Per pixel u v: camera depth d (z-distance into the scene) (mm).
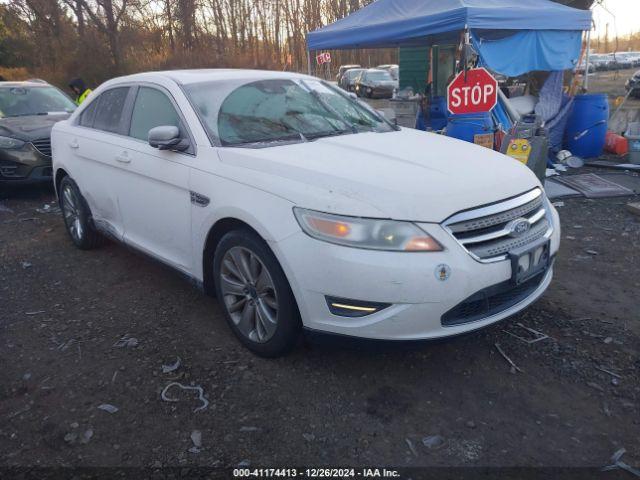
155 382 3131
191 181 3484
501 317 2938
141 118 4199
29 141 7641
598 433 2611
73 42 27516
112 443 2658
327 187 2844
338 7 39250
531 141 6258
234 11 35188
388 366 3191
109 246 5562
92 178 4723
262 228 2943
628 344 3359
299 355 3314
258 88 4113
